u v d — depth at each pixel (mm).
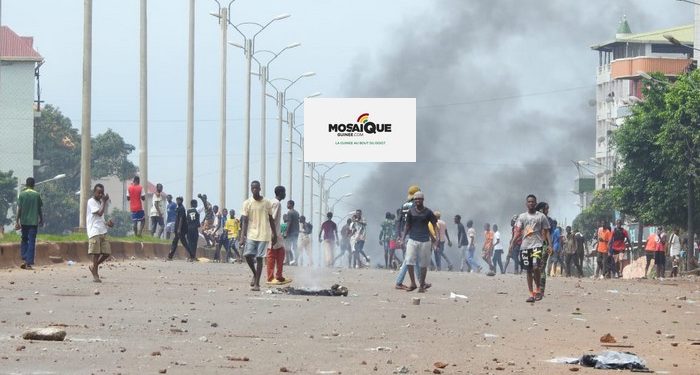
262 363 32781
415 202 67312
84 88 100188
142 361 32062
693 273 132500
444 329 45281
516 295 66875
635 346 41812
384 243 121875
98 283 64188
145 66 124750
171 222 126000
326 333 41938
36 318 43312
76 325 41219
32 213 75312
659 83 172750
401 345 39000
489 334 43969
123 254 102125
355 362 33750
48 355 32500
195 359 32969
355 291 65500
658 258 118625
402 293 65250
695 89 153500
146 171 124688
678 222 164125
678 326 50625
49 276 69000
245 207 63812
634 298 68812
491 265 123625
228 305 52594
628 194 171000
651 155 168000
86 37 99938
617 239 112312
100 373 29203
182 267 88562
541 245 61719
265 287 65875
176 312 48000
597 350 39875
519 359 36531
